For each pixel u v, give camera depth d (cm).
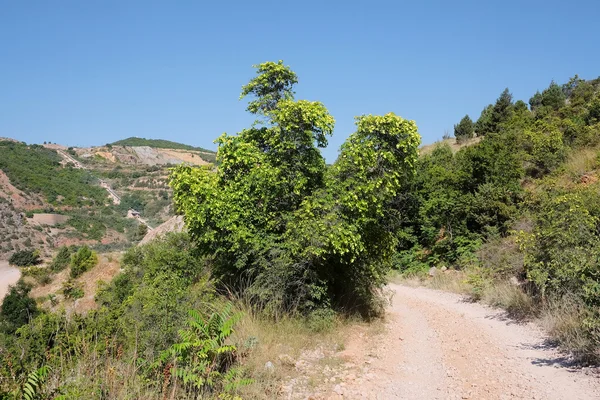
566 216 1023
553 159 2122
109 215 7812
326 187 962
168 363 557
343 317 1021
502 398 571
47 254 5959
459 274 1862
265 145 1017
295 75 1036
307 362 743
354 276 1067
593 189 1293
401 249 2502
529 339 873
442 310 1310
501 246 1642
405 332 1020
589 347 686
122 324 639
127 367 546
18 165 8706
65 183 8719
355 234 927
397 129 948
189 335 589
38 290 2928
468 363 749
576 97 3450
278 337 823
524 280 1280
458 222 2162
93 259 2867
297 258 909
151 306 645
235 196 935
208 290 905
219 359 620
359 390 621
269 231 955
